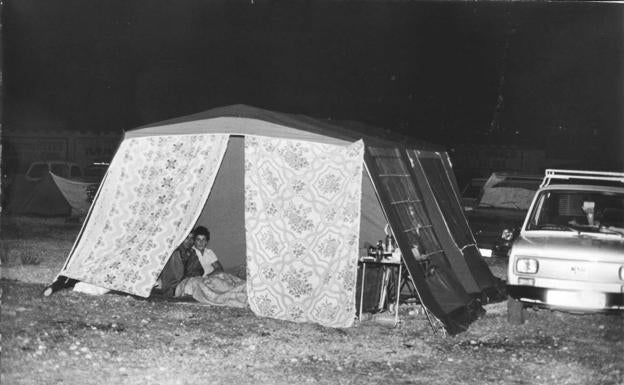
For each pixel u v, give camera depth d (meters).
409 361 8.80
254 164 10.72
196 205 11.02
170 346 8.91
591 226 11.13
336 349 9.13
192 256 11.70
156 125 11.30
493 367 8.72
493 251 18.05
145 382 7.71
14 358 8.12
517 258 10.45
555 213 11.51
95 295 11.08
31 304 10.38
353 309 10.14
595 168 34.97
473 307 11.23
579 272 10.16
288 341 9.37
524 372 8.59
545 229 11.18
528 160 33.94
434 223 11.99
